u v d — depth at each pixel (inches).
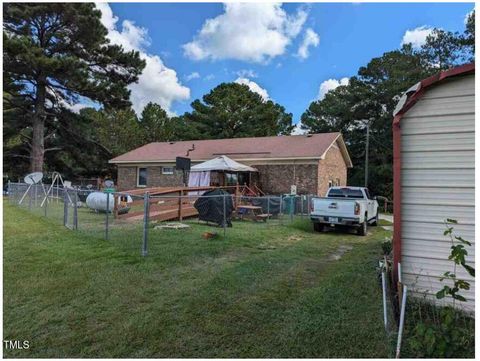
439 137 150.3
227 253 259.0
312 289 178.7
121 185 894.4
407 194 155.9
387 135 1120.8
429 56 1171.9
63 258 227.8
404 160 156.7
